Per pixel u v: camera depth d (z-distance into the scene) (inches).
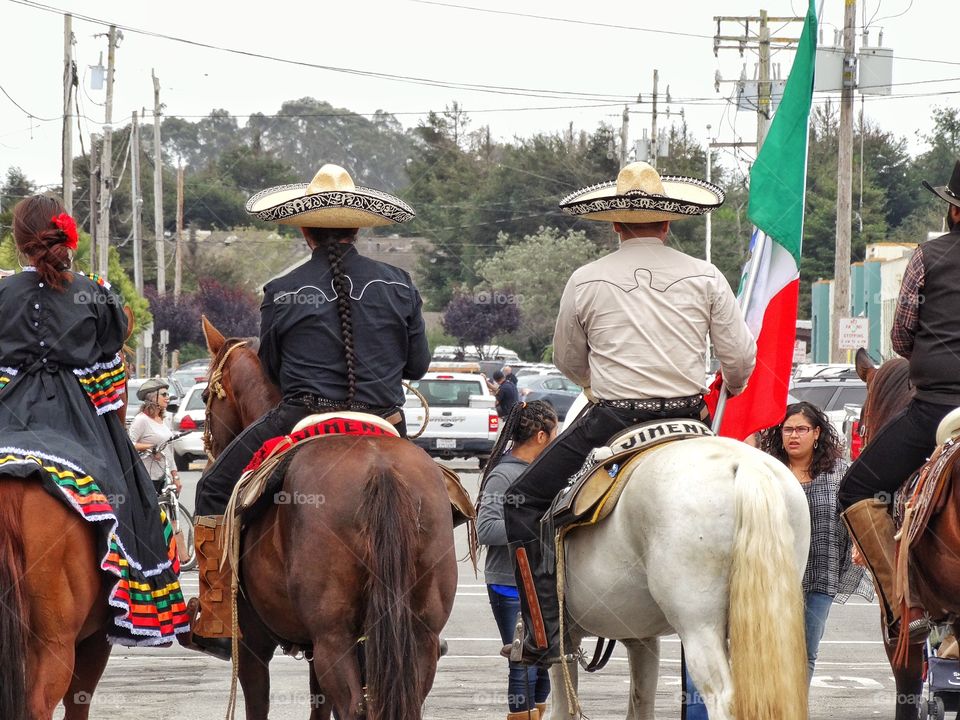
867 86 1712.6
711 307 388.5
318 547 347.6
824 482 480.4
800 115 506.6
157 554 402.3
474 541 404.5
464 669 632.4
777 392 492.1
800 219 502.0
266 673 420.2
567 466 396.2
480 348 3403.1
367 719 336.5
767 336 498.3
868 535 409.4
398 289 402.3
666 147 3663.9
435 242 4729.3
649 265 389.7
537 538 401.7
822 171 4724.4
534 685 493.0
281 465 370.0
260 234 4995.1
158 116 3548.2
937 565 375.2
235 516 378.9
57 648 354.0
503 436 492.4
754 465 331.6
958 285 382.9
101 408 393.1
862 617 820.6
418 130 5201.8
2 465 349.7
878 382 459.5
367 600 341.1
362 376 393.7
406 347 406.9
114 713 526.0
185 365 2979.8
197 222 5482.3
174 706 541.6
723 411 451.8
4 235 2559.1
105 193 2669.8
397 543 337.7
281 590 375.6
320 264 402.0
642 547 352.2
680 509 331.9
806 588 478.0
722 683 326.6
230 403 470.6
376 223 409.4
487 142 5191.9
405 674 332.5
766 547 319.0
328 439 370.3
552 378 2297.0
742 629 317.1
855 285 3324.3
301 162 7564.0
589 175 4643.2
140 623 384.2
